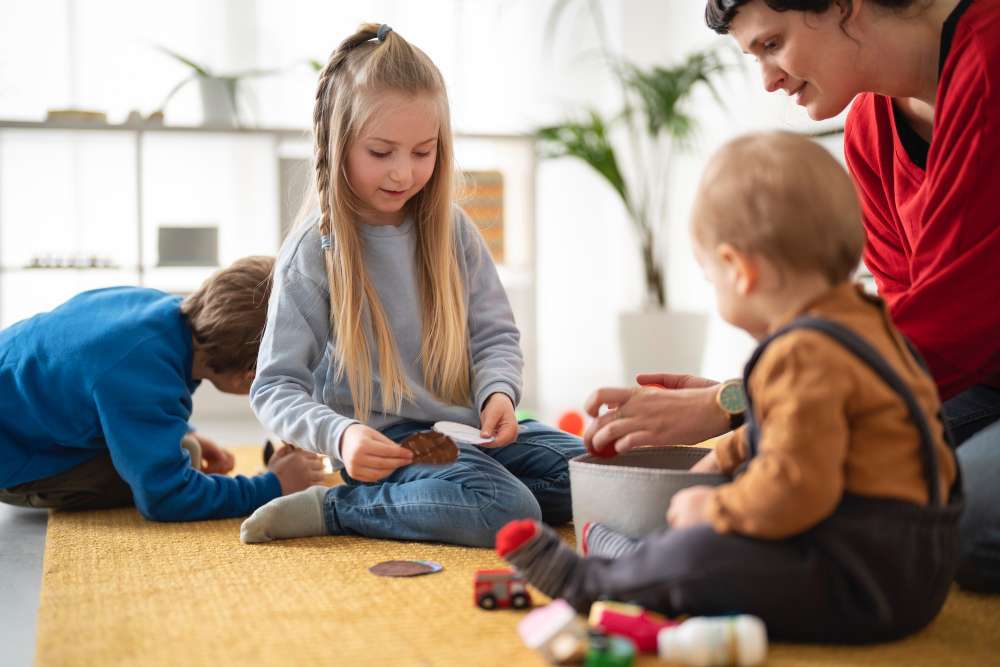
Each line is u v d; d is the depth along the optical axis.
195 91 3.09
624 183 2.98
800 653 0.73
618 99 3.66
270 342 1.19
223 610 0.85
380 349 1.22
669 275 3.51
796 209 0.73
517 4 3.66
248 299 1.37
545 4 3.68
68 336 1.34
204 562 1.04
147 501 1.26
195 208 3.19
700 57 2.86
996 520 0.87
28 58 3.16
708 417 0.93
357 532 1.19
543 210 3.87
